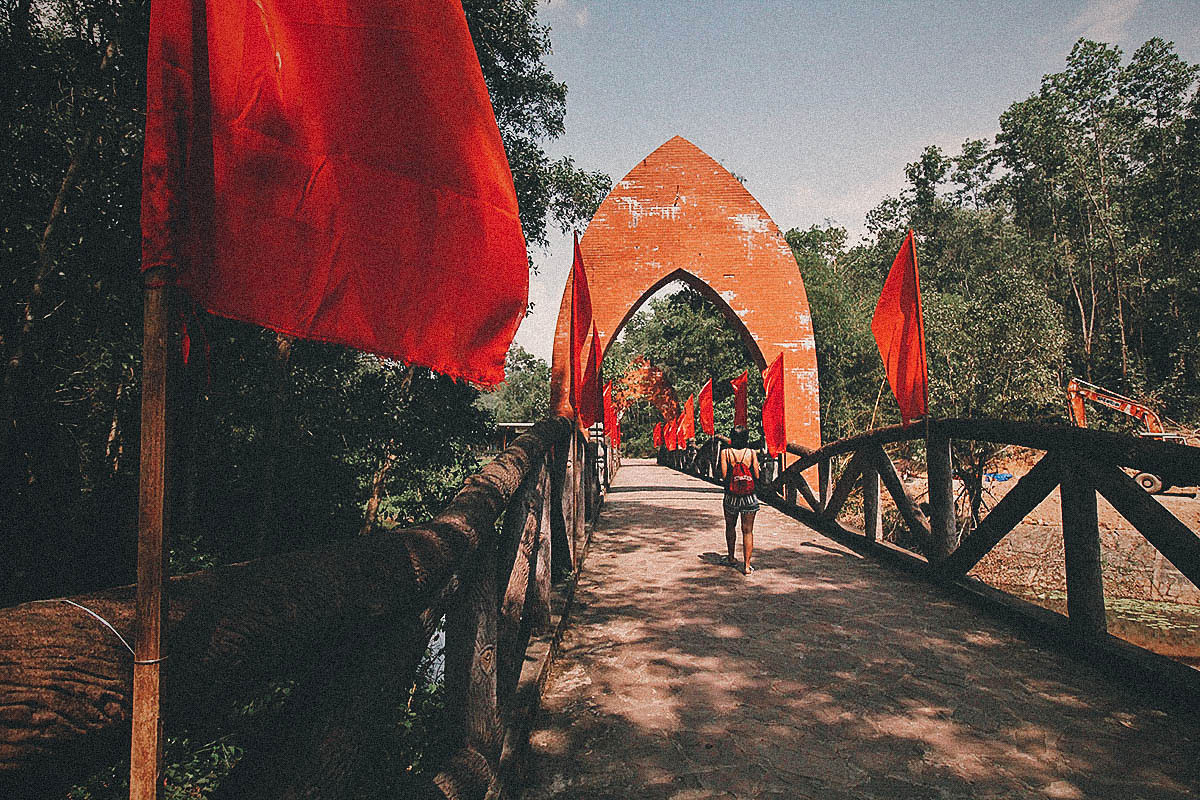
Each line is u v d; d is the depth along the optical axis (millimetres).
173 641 829
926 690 3605
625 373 29438
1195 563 3336
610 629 4707
